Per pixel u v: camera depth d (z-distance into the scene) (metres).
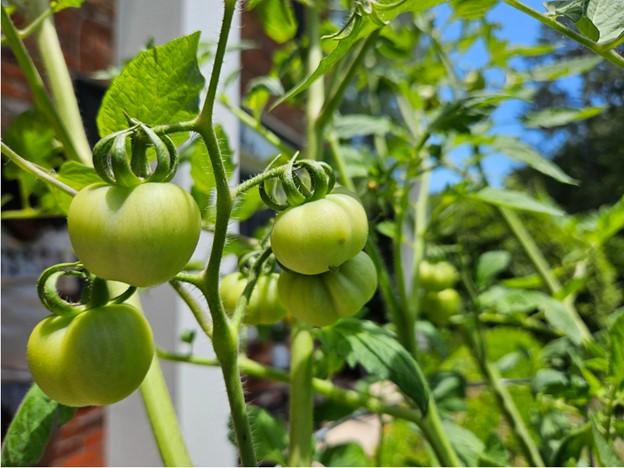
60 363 0.18
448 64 0.53
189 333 0.37
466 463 0.42
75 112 0.32
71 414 0.31
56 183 0.22
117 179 0.16
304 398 0.32
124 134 0.16
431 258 0.55
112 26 0.91
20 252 0.79
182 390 0.49
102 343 0.18
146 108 0.21
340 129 0.47
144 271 0.16
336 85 0.36
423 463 0.47
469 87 0.56
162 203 0.16
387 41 0.47
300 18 0.70
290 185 0.21
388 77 0.55
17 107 0.79
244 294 0.22
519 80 0.52
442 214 0.59
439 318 0.56
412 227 0.62
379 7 0.19
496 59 0.51
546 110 0.46
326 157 0.48
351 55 0.49
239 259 0.30
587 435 0.34
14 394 0.76
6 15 0.28
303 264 0.21
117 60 0.53
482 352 0.52
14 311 0.78
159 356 0.37
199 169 0.28
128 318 0.19
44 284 0.19
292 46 0.61
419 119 0.57
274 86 0.42
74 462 0.98
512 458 0.60
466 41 0.57
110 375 0.18
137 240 0.15
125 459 0.57
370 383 0.52
